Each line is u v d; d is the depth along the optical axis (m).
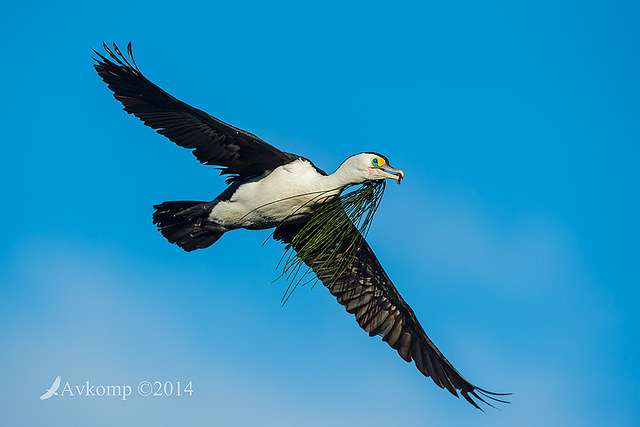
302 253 13.55
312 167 12.33
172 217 13.24
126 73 11.82
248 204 12.55
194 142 12.35
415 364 13.91
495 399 13.36
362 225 12.08
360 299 14.30
